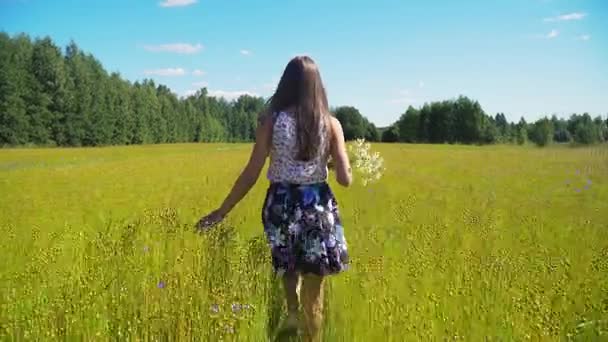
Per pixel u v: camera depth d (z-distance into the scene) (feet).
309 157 11.85
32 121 307.17
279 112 11.89
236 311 12.01
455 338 11.59
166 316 11.84
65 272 15.56
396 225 28.68
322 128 11.89
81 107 331.77
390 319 12.37
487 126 429.79
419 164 99.76
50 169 98.94
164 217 22.91
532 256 19.44
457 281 15.56
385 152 161.48
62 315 12.05
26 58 313.12
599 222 29.81
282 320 12.68
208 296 12.87
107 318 12.34
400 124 465.47
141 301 13.11
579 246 22.02
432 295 13.83
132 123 380.99
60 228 27.43
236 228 23.93
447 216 31.78
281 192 11.98
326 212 12.07
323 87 12.11
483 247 21.45
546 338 11.61
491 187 54.19
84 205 40.96
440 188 53.06
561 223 29.14
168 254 17.52
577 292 14.84
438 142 440.86
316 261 11.85
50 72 317.22
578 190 48.60
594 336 12.07
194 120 481.87
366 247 20.81
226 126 569.23
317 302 12.26
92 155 177.99
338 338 12.14
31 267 16.03
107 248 17.80
